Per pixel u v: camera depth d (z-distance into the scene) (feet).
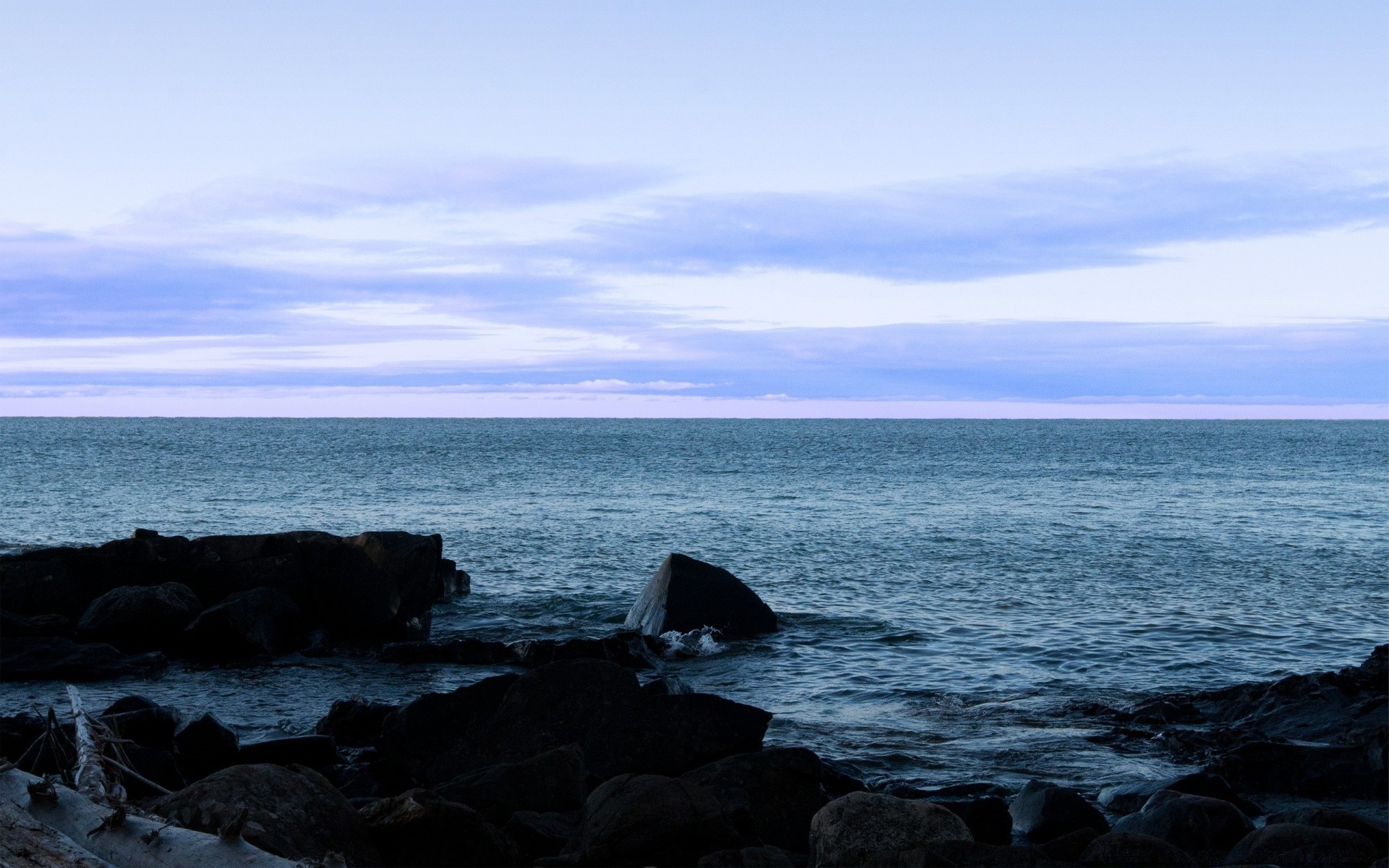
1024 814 37.99
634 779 31.55
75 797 25.45
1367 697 52.44
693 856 29.53
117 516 153.07
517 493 204.44
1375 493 221.66
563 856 29.45
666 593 80.07
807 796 36.68
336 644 76.79
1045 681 65.16
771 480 246.47
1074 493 214.90
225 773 28.78
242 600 73.51
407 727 40.52
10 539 127.54
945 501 193.67
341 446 429.38
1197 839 33.68
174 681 64.75
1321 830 31.17
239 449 382.83
